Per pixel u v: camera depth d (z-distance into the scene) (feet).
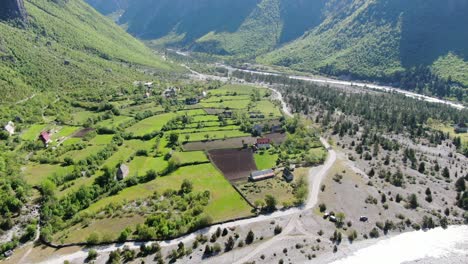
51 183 427.74
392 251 374.22
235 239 375.25
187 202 428.15
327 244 376.27
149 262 341.21
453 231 406.41
